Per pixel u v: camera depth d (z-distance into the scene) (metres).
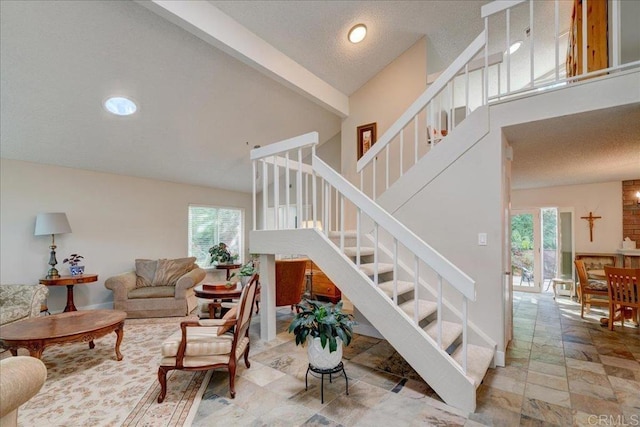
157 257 5.68
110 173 5.10
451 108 3.30
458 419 2.03
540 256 6.59
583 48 2.65
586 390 2.39
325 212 3.03
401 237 2.45
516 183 6.03
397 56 4.70
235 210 7.24
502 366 2.81
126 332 3.93
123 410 2.17
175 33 3.18
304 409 2.15
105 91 3.56
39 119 3.64
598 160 4.05
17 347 2.55
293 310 4.98
